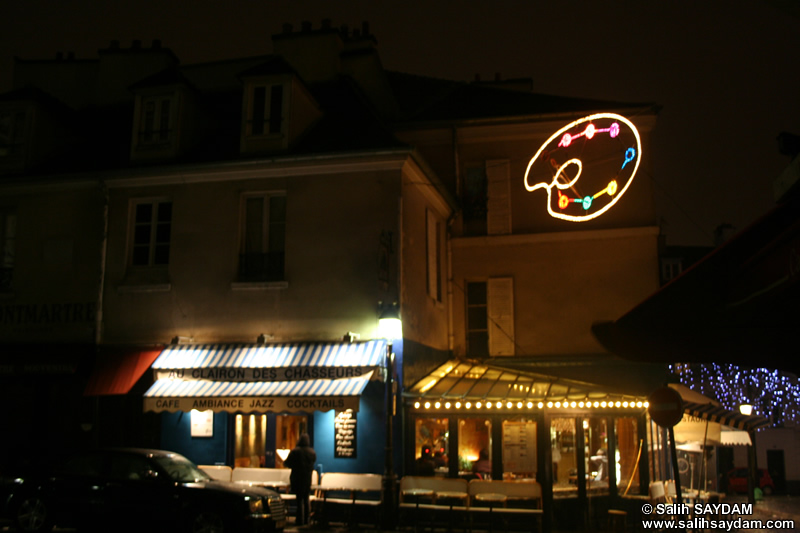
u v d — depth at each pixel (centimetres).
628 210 1817
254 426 1512
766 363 574
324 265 1486
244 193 1573
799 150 439
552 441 1454
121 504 1117
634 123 1830
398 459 1406
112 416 1564
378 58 1994
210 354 1477
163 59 2062
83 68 2148
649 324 525
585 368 1788
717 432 1831
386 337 1411
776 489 2881
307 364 1387
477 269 1884
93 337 1577
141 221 1633
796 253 366
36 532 1141
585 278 1822
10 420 1628
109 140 1830
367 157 1480
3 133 1745
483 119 1886
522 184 1884
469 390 1503
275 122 1572
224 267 1541
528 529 1354
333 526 1367
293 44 1961
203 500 1095
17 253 1673
